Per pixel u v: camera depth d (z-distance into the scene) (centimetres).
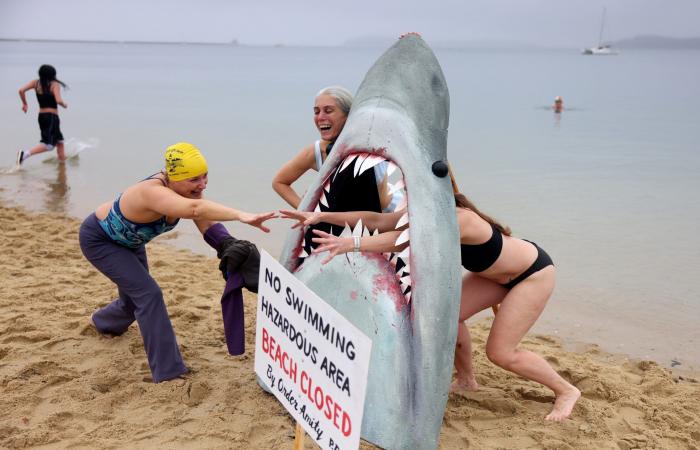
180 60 11469
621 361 539
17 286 603
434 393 337
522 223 955
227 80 4884
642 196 1130
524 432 398
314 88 3975
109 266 430
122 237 427
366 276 365
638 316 633
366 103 368
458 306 342
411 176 343
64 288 603
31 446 362
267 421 396
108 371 449
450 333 338
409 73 359
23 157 1252
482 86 4516
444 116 359
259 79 5072
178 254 768
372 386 350
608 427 408
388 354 347
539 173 1335
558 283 718
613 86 4591
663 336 590
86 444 365
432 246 335
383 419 346
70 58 10638
